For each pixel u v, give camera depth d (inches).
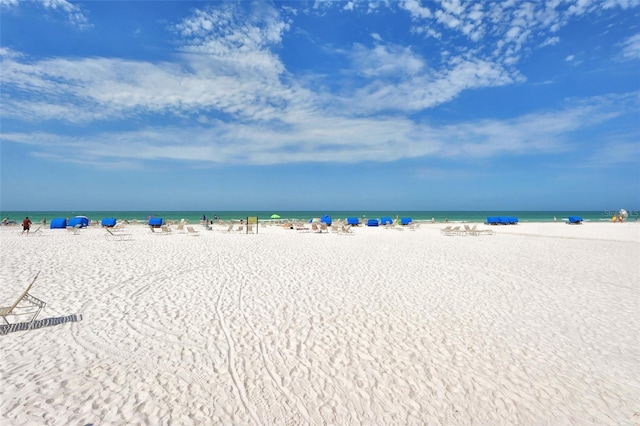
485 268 418.9
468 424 135.0
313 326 223.0
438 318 244.1
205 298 274.2
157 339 197.8
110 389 147.6
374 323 231.3
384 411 140.9
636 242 718.5
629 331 228.1
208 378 159.3
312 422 133.0
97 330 208.2
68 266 385.4
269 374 164.7
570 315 256.2
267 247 581.0
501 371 174.7
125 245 580.4
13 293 278.4
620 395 156.8
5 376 154.3
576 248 617.6
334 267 406.0
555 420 139.0
